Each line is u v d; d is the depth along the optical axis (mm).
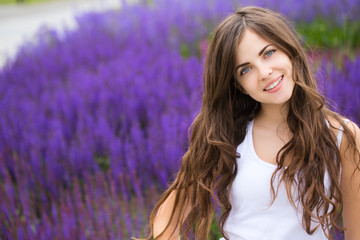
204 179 1776
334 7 5621
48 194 3299
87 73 4941
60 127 3824
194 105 3586
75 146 3496
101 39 6355
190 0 7031
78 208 2836
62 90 4520
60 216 3033
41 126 3926
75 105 4156
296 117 1647
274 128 1699
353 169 1605
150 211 2902
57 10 14906
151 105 3871
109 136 3586
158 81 4293
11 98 4562
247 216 1658
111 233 2688
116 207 2889
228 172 1688
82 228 2686
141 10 7469
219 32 1611
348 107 3178
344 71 3895
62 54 5938
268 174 1621
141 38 6180
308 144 1593
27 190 3152
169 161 3068
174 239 1847
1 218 2789
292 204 1604
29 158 3600
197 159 1788
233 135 1729
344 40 5152
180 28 6195
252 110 1769
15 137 3820
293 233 1616
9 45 9461
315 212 1647
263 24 1531
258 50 1520
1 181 3607
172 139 3197
